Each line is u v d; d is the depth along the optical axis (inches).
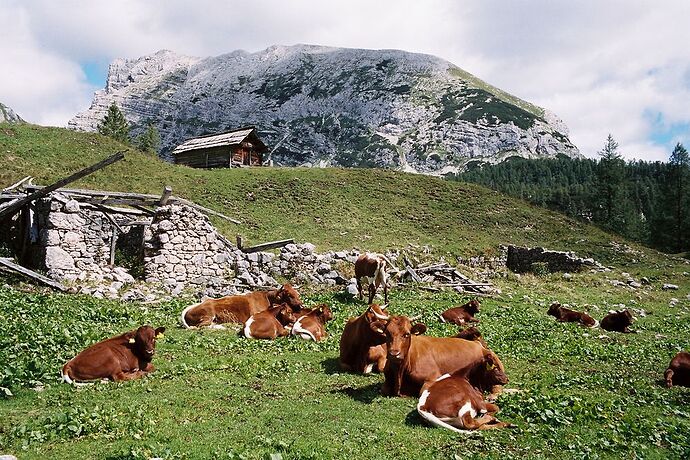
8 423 320.2
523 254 1704.0
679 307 1267.2
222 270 1062.4
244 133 2625.5
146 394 387.5
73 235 919.7
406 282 1236.5
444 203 2199.8
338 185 2185.0
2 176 1542.8
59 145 1926.7
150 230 1005.2
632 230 3516.2
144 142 4453.7
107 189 1672.0
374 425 348.8
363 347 483.2
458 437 335.6
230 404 378.3
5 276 824.9
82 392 381.4
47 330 520.7
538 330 772.0
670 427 377.4
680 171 3112.7
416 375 414.0
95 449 289.4
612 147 3715.6
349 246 1555.1
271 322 615.8
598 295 1359.5
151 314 697.0
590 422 373.1
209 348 543.5
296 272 1099.9
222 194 1865.2
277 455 281.1
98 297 804.6
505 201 2327.8
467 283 1242.0
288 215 1791.3
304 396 407.5
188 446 298.8
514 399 403.2
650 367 603.2
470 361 425.7
